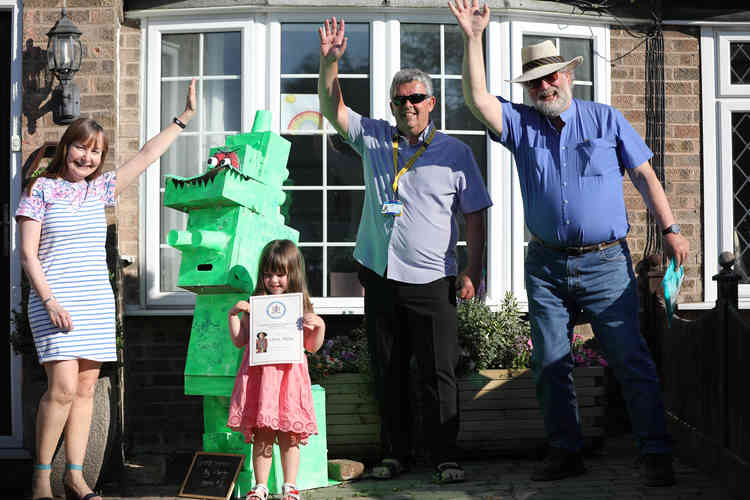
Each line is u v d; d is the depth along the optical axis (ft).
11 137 17.02
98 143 12.96
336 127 14.51
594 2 18.90
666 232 13.38
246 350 12.99
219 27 18.29
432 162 14.19
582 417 16.15
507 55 18.56
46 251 12.67
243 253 13.69
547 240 13.85
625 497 12.92
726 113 19.53
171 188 13.84
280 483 13.84
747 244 19.51
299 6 18.02
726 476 13.46
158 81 18.34
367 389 16.07
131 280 18.03
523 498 12.94
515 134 13.89
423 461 16.12
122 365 16.24
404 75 13.89
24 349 15.17
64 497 14.02
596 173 13.50
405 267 14.07
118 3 17.70
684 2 19.48
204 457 13.60
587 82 19.20
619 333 13.65
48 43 16.62
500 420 16.07
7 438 16.93
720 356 13.84
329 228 18.34
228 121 18.45
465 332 16.57
